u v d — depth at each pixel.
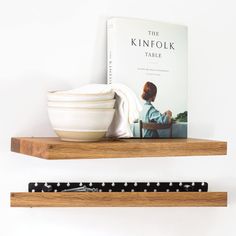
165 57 1.29
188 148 1.17
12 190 1.22
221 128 1.42
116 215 1.31
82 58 1.27
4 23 1.20
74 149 1.06
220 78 1.41
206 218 1.39
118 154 1.10
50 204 1.18
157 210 1.35
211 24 1.40
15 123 1.22
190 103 1.38
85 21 1.27
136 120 1.24
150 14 1.34
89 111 1.08
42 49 1.24
